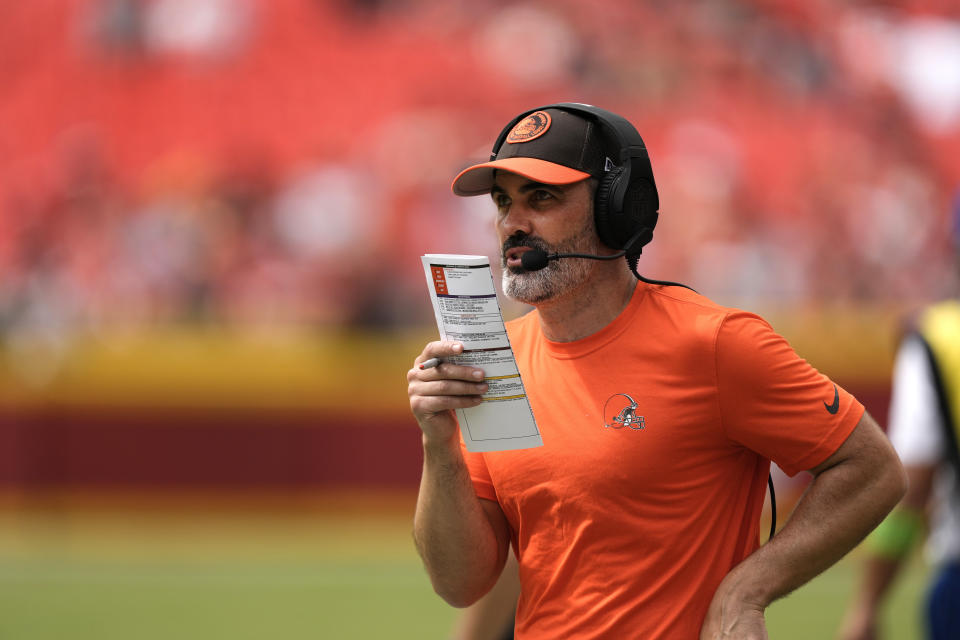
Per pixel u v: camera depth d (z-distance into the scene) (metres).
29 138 45.47
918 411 10.15
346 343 32.88
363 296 38.16
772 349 6.71
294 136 45.34
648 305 7.11
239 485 31.70
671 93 46.94
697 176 43.75
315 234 40.69
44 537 29.88
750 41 48.25
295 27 48.25
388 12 49.03
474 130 45.41
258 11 48.34
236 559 27.53
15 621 21.33
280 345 32.81
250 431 31.81
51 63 47.16
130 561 27.16
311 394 31.98
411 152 44.09
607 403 6.93
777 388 6.66
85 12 47.88
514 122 7.38
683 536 6.80
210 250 39.62
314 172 43.59
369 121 45.88
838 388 6.82
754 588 6.57
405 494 31.91
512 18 48.34
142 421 31.77
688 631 6.75
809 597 23.72
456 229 41.62
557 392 7.15
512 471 7.21
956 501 10.02
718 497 6.92
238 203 41.66
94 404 31.75
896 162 46.47
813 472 6.87
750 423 6.78
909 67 49.34
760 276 41.16
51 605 22.75
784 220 43.38
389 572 26.12
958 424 9.96
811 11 49.53
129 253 39.44
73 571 26.09
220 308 37.91
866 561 10.61
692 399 6.78
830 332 34.31
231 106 46.28
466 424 6.94
